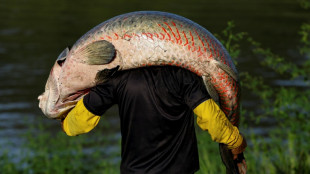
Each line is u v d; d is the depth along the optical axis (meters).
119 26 3.05
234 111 3.20
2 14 32.38
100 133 11.37
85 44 3.13
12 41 24.41
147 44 3.00
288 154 6.59
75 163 8.29
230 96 3.12
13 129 12.62
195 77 3.05
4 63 20.03
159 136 3.06
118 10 36.47
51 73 3.37
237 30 28.53
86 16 33.38
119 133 11.70
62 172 7.81
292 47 24.19
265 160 6.50
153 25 3.01
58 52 22.59
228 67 3.07
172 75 3.03
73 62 3.17
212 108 2.97
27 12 33.88
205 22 30.45
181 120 3.08
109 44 3.03
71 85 3.23
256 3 43.19
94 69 3.13
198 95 2.97
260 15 35.41
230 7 39.31
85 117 3.09
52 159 8.42
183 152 3.10
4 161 8.50
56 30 27.92
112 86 3.07
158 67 3.06
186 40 3.00
